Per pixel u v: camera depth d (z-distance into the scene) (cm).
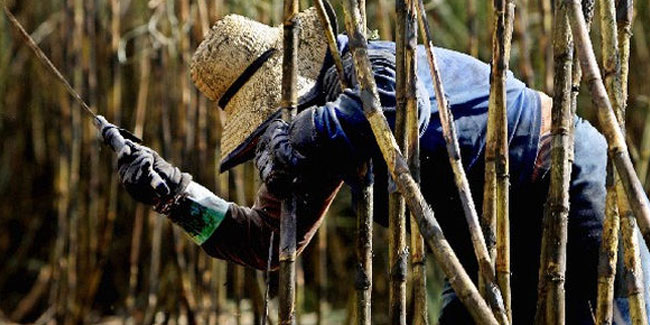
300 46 384
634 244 318
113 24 712
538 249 379
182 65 657
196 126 679
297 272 755
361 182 358
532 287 385
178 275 697
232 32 395
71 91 375
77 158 725
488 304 313
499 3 328
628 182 284
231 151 389
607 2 317
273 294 737
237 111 393
